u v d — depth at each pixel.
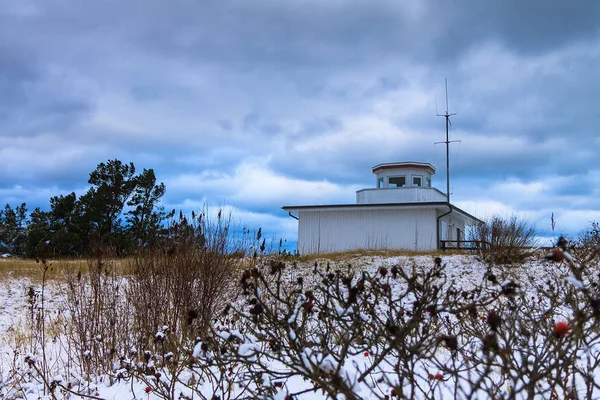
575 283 2.21
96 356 5.48
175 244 7.03
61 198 33.34
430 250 20.62
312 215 25.72
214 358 2.98
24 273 15.29
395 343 2.44
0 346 6.77
